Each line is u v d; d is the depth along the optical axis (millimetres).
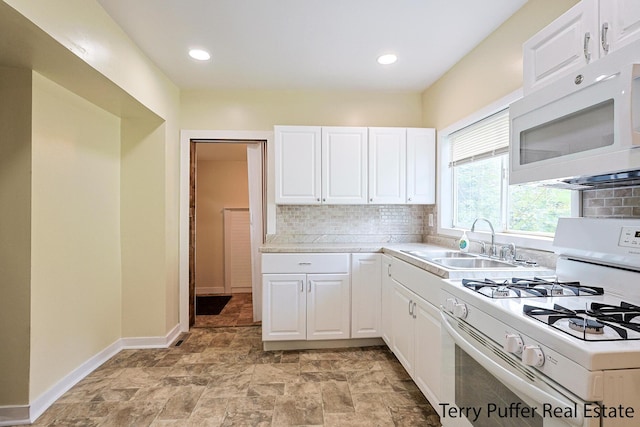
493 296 1224
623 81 894
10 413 1782
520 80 1934
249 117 3217
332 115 3268
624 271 1223
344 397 2025
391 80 2998
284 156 2924
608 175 1173
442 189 2936
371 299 2768
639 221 1197
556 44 1333
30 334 1825
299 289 2713
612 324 920
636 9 1021
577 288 1296
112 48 2008
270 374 2322
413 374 2045
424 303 1870
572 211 1613
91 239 2398
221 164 4840
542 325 933
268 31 2172
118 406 1935
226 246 4816
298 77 2910
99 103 2400
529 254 1870
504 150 2188
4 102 1801
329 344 2797
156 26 2096
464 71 2539
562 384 838
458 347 1420
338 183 2957
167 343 2840
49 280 1979
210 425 1760
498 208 2324
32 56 1675
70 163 2170
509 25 2025
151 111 2588
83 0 1722
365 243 3213
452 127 2727
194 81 2982
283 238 3258
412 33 2201
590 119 1037
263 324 2697
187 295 3172
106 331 2578
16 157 1810
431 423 1777
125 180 2783
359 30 2164
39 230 1898
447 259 2094
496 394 1136
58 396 2033
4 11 1292
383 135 2990
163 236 2816
